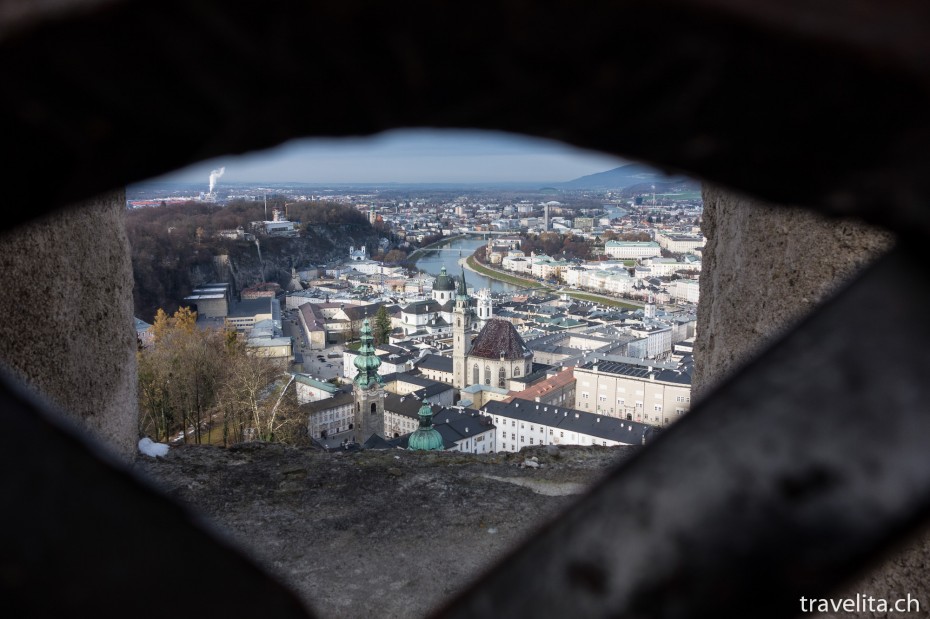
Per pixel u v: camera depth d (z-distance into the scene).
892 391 2.29
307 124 2.28
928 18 1.79
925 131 1.97
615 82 2.03
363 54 1.95
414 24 1.86
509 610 2.76
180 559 2.57
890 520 2.27
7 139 2.07
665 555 2.44
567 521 2.77
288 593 2.92
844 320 2.45
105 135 2.12
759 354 2.66
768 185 2.42
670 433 2.67
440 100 2.17
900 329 2.34
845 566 2.37
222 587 2.66
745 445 2.42
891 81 1.86
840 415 2.32
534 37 1.89
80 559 2.30
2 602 2.17
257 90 2.05
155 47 1.88
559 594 2.63
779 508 2.33
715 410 2.57
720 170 2.42
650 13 1.82
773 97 2.01
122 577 2.37
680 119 2.16
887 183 2.15
